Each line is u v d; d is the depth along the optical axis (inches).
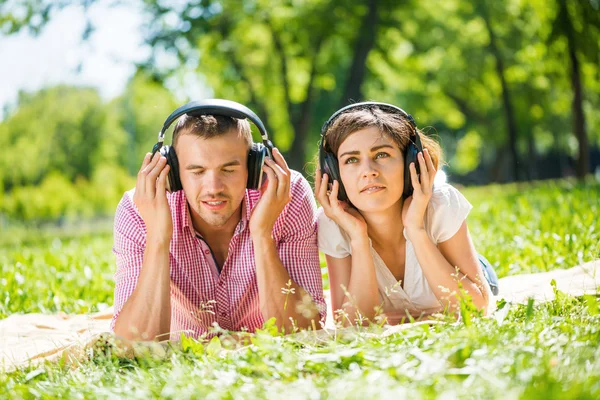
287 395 87.8
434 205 147.6
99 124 1690.5
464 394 81.7
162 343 125.5
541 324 111.7
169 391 93.7
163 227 134.5
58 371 116.0
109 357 117.5
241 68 852.6
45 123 1631.4
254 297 144.5
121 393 97.3
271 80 885.2
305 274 147.0
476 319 117.0
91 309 214.8
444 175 156.6
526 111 1026.1
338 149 144.3
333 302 156.3
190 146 131.0
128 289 142.7
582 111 693.9
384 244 151.9
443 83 1010.1
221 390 93.7
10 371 122.6
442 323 120.6
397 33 834.8
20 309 215.6
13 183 1665.8
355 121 140.9
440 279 143.0
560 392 77.9
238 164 132.0
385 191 141.2
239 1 778.8
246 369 101.9
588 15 602.9
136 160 1820.9
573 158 1173.7
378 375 90.8
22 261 292.0
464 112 1128.2
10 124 1610.5
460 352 96.0
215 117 132.0
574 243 211.0
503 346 97.1
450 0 851.4
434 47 887.1
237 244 142.6
